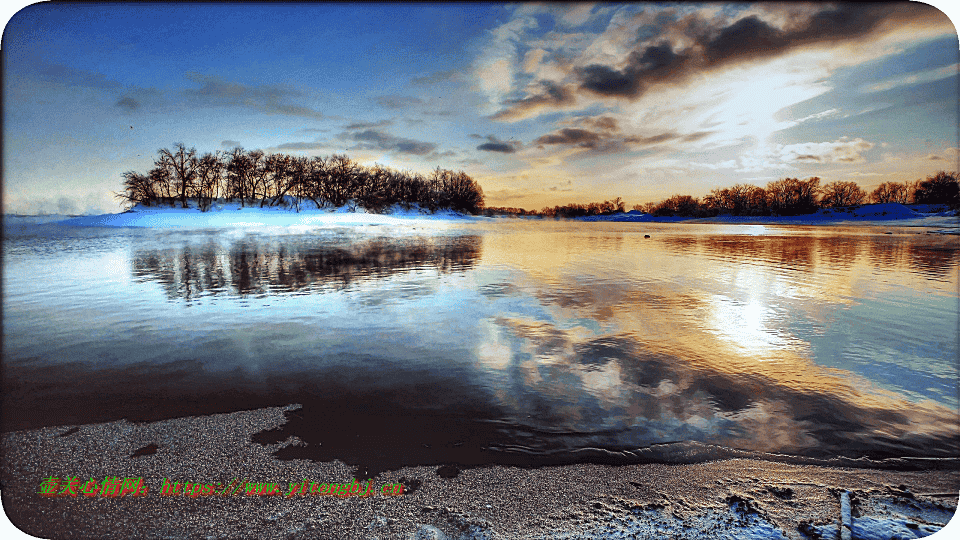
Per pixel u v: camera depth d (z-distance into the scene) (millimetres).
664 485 2955
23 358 5230
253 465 3133
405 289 9742
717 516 2660
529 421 3754
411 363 5105
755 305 8172
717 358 5305
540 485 2939
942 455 3309
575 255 17031
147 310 7801
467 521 2617
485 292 9383
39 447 3330
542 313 7543
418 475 3035
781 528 2566
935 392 4352
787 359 5277
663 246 21328
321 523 2607
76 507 2719
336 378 4664
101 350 5574
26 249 18172
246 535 2535
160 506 2740
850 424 3738
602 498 2820
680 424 3723
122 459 3197
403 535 2516
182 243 21875
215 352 5488
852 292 9414
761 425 3713
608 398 4188
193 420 3756
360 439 3469
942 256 16547
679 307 7988
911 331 6473
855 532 2520
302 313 7547
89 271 12281
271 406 4016
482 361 5184
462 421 3748
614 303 8320
